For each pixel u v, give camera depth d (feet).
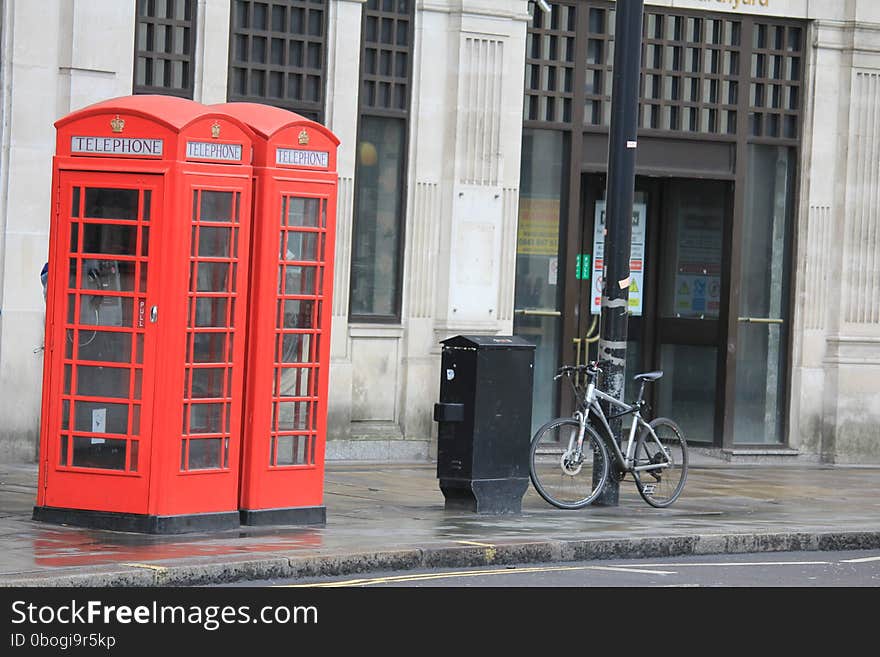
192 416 62.18
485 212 97.35
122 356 61.41
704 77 104.83
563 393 101.86
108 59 84.43
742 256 106.83
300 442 65.98
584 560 64.85
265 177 63.67
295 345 65.57
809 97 107.14
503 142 97.81
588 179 103.45
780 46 107.24
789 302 107.96
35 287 82.84
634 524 72.33
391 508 73.97
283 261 64.54
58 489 62.49
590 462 78.07
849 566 66.23
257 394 64.13
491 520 71.20
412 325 96.17
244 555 56.59
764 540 70.33
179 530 61.57
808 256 107.14
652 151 103.55
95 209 61.57
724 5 104.73
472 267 97.19
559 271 101.76
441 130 96.63
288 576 56.44
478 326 97.35
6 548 56.39
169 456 61.26
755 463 106.11
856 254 107.76
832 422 107.55
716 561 66.90
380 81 94.79
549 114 100.73
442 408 73.05
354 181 93.45
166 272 60.59
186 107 61.77
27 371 82.58
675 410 107.65
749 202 107.14
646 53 103.45
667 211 107.55
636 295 107.34
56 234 62.08
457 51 96.43
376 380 95.14
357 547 59.88
